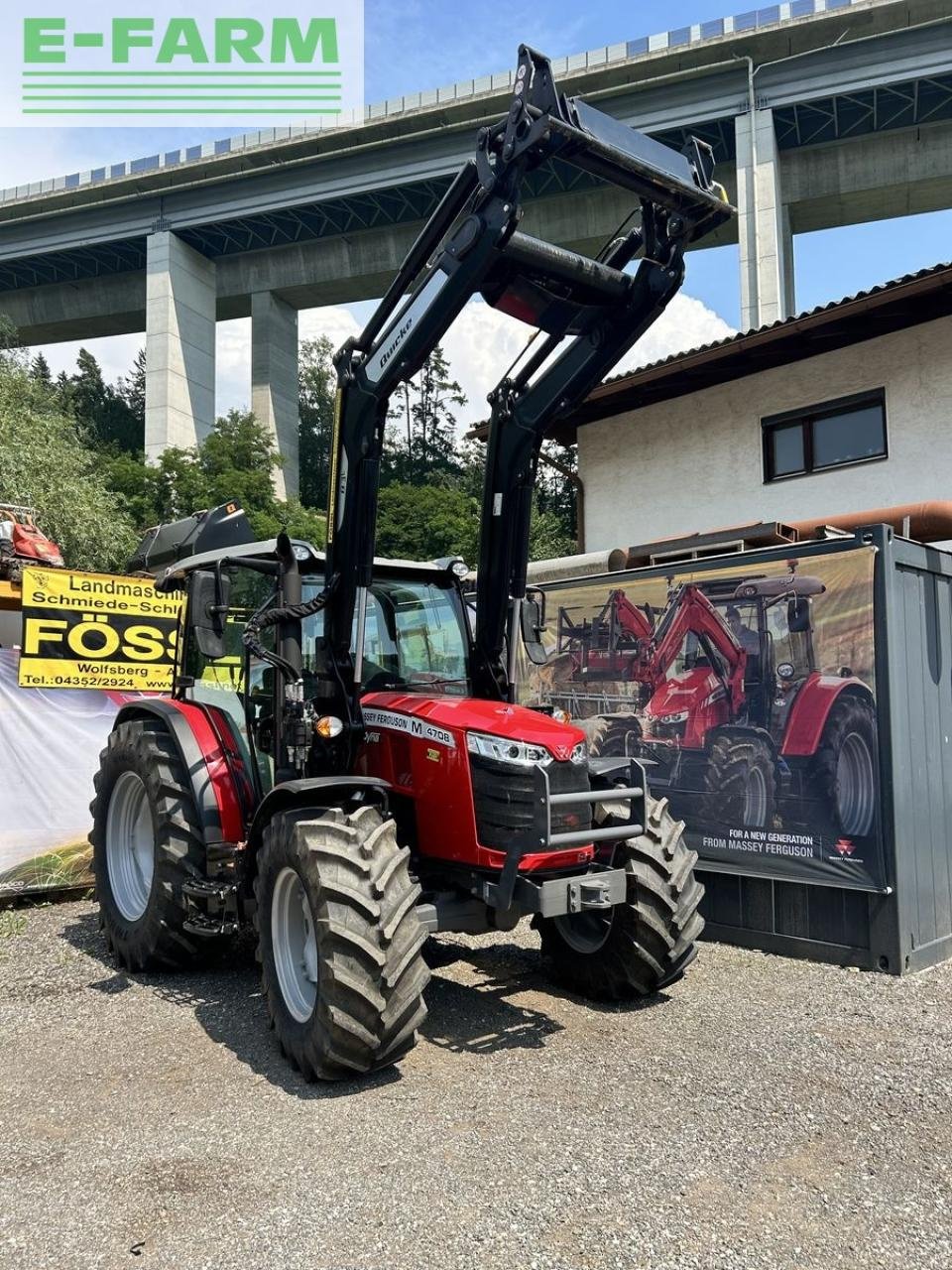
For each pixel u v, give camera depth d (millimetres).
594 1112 3404
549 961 5402
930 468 10406
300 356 71938
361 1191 2855
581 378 4504
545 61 3604
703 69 31672
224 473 37188
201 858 4980
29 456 20188
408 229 44188
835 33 32625
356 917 3578
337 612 4441
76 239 46562
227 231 44594
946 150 32812
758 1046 4086
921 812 5523
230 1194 2855
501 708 4406
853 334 10867
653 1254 2537
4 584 8688
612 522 13656
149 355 43625
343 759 4406
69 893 7258
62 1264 2520
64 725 7465
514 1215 2717
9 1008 4672
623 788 4461
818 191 34469
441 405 61594
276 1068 3857
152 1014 4555
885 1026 4363
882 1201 2824
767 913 5809
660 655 6598
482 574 4949
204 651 4230
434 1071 3807
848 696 5512
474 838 4027
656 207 4219
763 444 12023
